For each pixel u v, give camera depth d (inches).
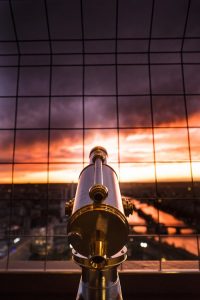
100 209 53.4
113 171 80.2
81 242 56.1
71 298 199.6
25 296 202.2
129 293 202.8
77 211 54.8
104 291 57.6
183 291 201.8
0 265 237.8
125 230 55.1
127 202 71.9
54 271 207.3
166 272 205.0
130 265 233.5
